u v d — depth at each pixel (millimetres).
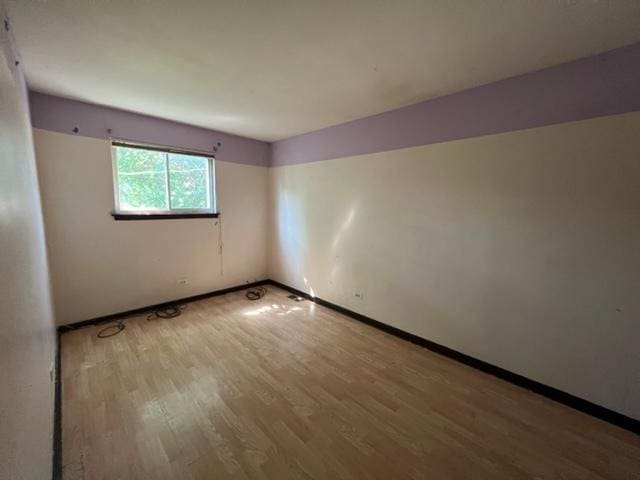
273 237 4238
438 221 2387
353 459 1438
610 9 1257
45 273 1911
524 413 1772
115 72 1942
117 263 2930
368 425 1659
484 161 2094
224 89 2215
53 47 1607
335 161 3230
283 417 1706
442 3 1235
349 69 1863
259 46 1604
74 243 2648
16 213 995
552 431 1634
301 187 3697
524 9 1269
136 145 2920
